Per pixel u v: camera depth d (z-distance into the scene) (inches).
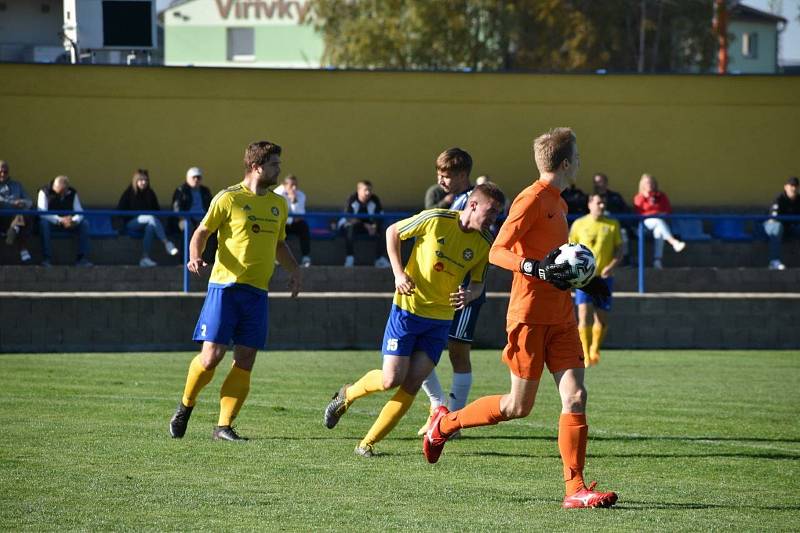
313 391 973.8
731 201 1893.5
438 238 644.1
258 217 709.9
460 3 4037.9
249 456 658.2
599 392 1007.6
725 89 1879.9
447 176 709.3
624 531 485.4
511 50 4148.6
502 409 573.6
